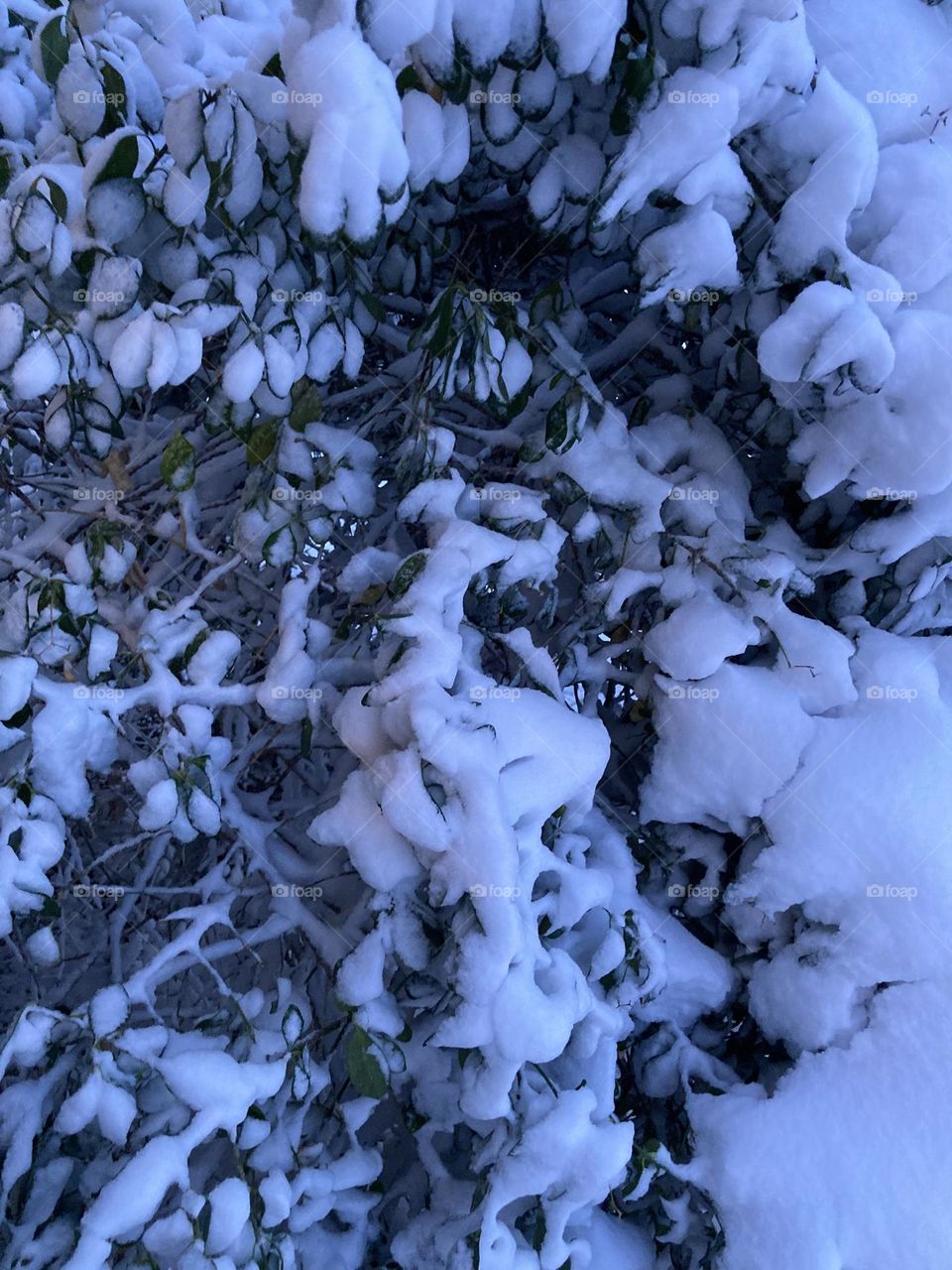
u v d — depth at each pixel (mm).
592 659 879
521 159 759
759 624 846
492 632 820
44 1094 676
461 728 698
